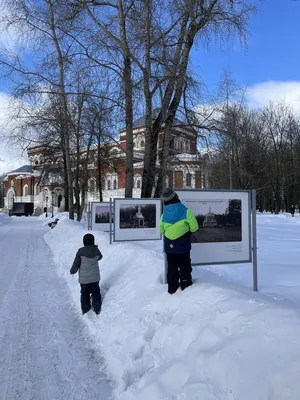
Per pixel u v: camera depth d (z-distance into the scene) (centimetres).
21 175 9250
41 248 1603
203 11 1149
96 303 574
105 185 6244
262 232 1873
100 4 1206
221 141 1323
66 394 349
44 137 2134
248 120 4334
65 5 1213
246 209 554
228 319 358
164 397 296
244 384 265
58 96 1541
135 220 1053
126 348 416
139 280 598
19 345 466
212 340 338
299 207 6525
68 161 2683
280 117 5394
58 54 1345
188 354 338
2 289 773
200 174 1470
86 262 587
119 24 1204
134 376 365
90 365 411
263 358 278
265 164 4519
